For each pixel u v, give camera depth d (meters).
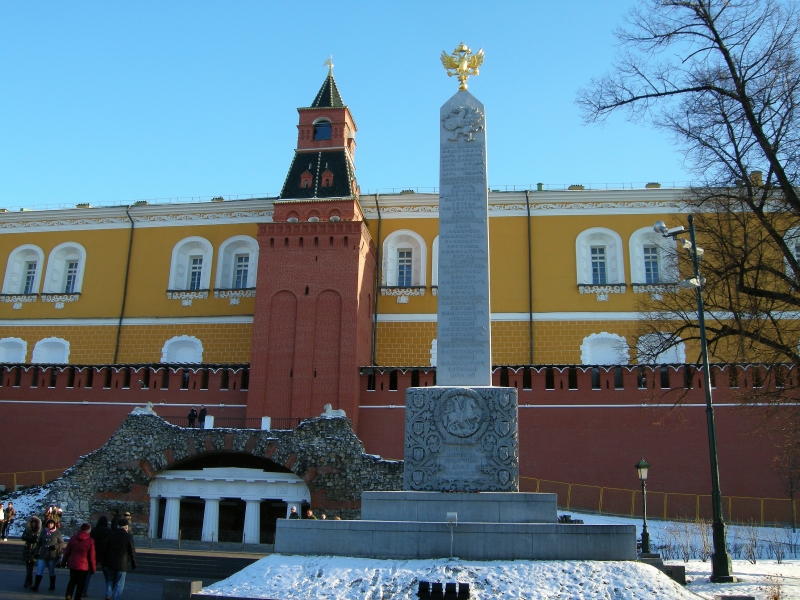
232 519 40.72
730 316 48.22
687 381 43.97
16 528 37.81
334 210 54.28
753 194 29.50
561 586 18.05
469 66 25.70
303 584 18.66
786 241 29.38
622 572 18.66
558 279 56.28
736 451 42.75
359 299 50.75
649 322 42.72
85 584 20.33
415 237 58.66
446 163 24.50
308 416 48.03
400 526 20.36
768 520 41.44
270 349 49.72
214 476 39.00
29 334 61.50
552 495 21.53
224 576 27.83
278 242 51.66
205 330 59.00
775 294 28.78
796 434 38.91
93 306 61.22
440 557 19.98
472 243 23.84
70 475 39.50
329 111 58.81
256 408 48.56
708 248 32.44
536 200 57.84
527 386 45.88
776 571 25.20
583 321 55.25
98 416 49.94
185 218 62.28
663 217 56.97
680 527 38.62
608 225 57.28
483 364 23.23
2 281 63.50
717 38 27.77
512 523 20.41
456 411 22.77
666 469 43.12
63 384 50.81
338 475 38.28
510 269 56.72
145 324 59.97
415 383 48.50
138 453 39.44
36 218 64.38
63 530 38.38
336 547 20.50
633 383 44.88
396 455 47.31
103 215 63.25
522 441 44.78
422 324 56.25
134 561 19.97
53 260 63.12
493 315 55.81
